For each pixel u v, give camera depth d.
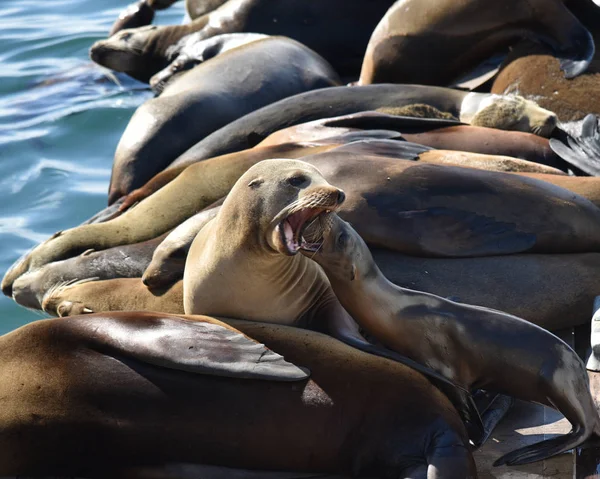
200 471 19.23
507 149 32.19
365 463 19.22
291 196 20.41
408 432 19.02
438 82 39.91
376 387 19.47
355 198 25.98
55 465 19.81
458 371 20.69
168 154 38.38
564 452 20.17
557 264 25.66
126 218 32.34
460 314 20.55
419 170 26.61
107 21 58.78
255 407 19.17
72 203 37.41
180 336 19.64
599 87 34.34
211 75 41.06
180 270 26.88
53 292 29.67
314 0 46.66
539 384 20.05
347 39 46.56
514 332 20.23
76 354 19.89
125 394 19.38
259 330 20.98
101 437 19.44
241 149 35.94
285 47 42.72
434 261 25.59
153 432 19.30
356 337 20.94
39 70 51.41
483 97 35.47
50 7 62.41
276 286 21.58
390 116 33.44
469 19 37.94
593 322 23.64
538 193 26.22
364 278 20.55
